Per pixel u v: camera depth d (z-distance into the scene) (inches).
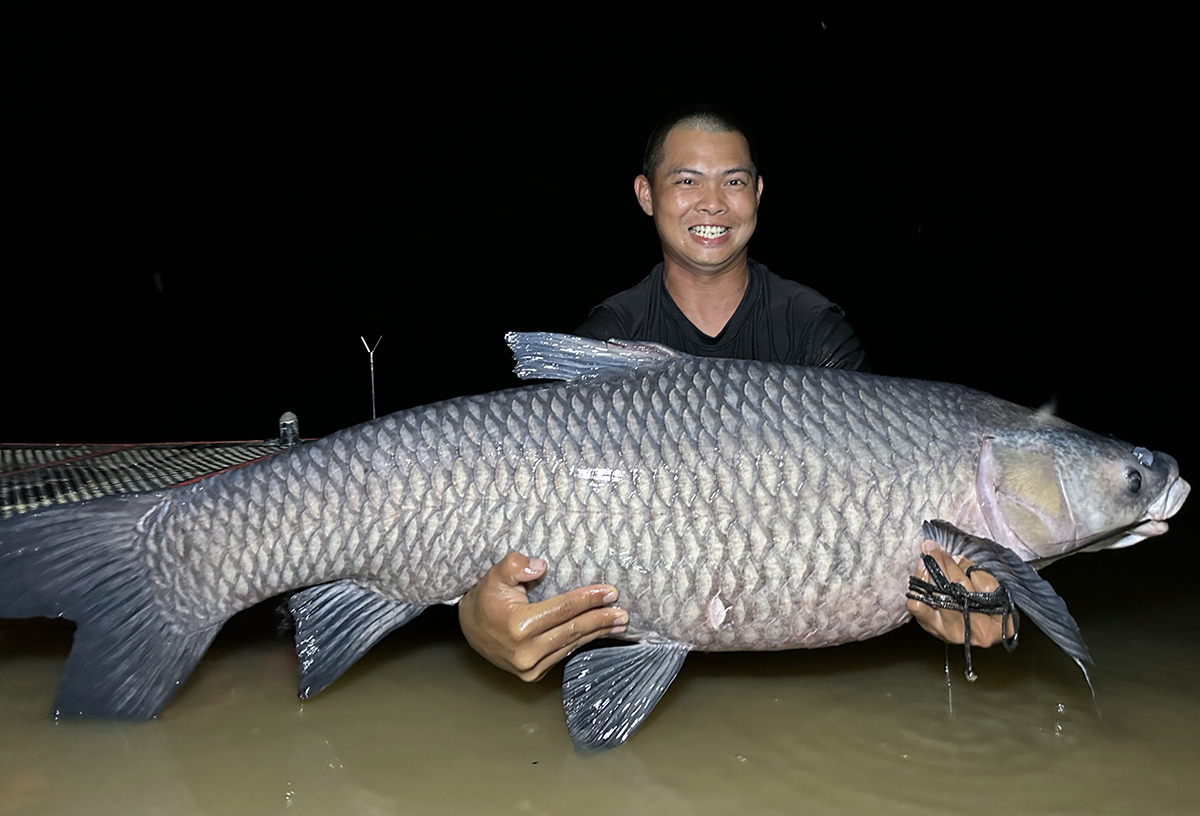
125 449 62.4
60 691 38.1
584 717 37.3
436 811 32.5
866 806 32.5
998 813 31.9
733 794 33.6
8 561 37.4
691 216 50.3
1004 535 40.3
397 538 38.0
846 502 38.3
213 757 36.2
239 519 37.9
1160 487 41.8
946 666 44.9
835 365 51.8
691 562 37.7
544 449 37.9
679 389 39.0
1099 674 43.2
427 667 45.6
